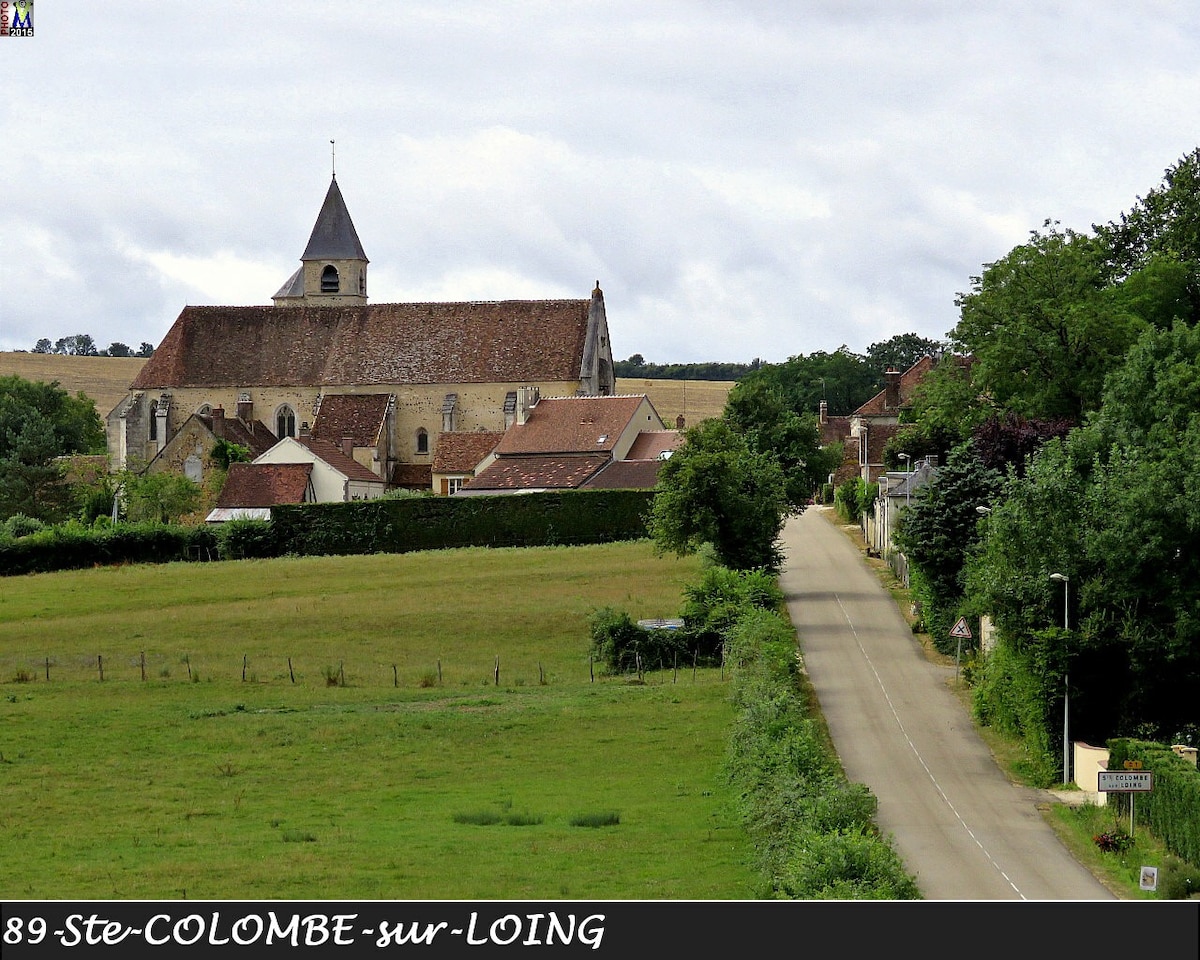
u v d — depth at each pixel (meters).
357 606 84.62
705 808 45.16
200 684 67.25
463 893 36.12
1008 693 56.06
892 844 41.84
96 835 43.16
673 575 90.31
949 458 73.25
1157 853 42.19
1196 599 54.97
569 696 63.47
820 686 64.06
